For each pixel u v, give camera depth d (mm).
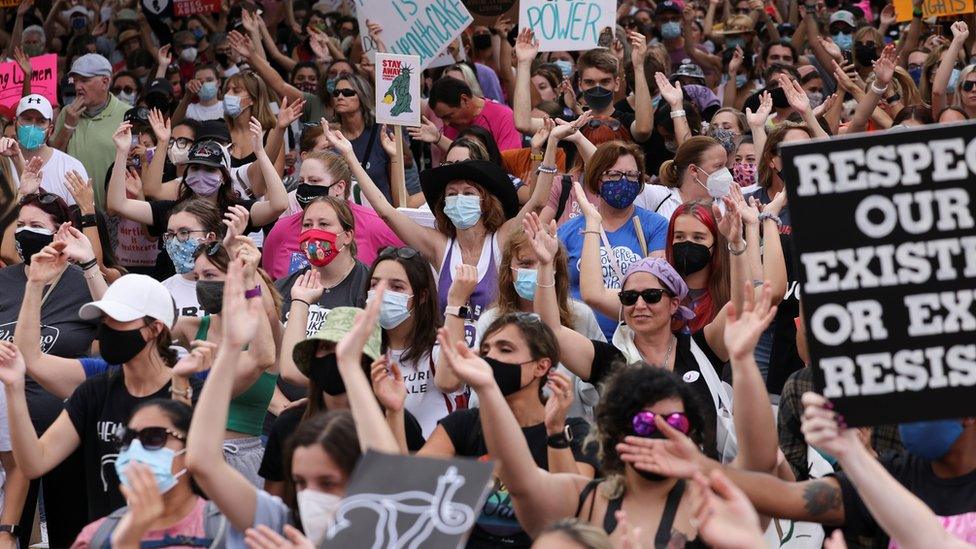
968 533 10914
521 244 17094
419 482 10281
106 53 39094
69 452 14953
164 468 12172
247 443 15875
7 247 22219
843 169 10102
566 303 17188
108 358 14656
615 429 11836
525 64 26859
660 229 19828
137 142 27484
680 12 36438
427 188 19719
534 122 26594
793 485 11367
